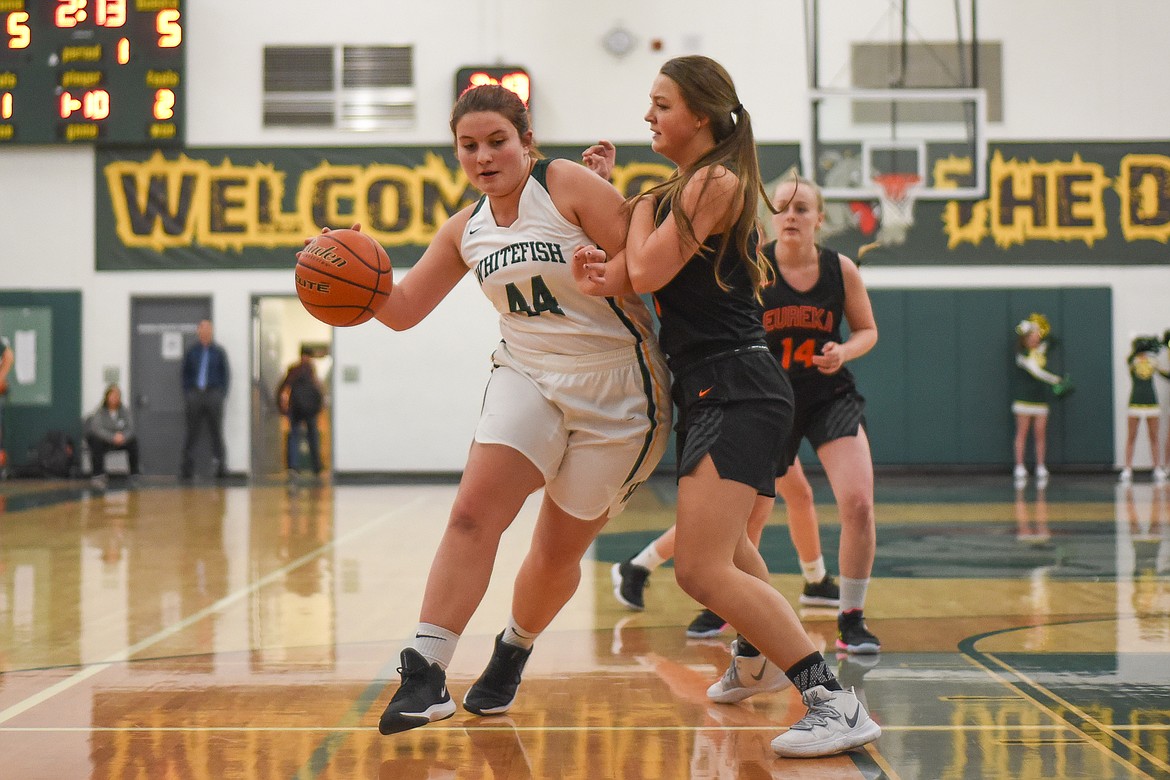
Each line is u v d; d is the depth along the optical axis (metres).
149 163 22.14
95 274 22.22
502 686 4.74
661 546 7.36
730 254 4.12
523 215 4.17
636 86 22.17
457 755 4.14
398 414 22.34
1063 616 6.97
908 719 4.59
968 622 6.79
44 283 22.20
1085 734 4.36
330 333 22.38
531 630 4.71
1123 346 21.94
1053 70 22.08
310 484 20.55
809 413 6.36
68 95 21.52
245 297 22.25
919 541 11.08
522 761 4.06
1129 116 22.06
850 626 5.96
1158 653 5.86
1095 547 10.50
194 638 6.48
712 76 4.12
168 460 22.47
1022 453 21.19
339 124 22.23
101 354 22.27
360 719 4.67
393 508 15.51
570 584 4.59
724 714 4.73
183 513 14.75
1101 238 22.03
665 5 22.12
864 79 22.08
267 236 22.23
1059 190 22.00
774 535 11.62
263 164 22.23
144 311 22.41
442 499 17.09
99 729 4.53
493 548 4.16
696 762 4.04
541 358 4.24
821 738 4.06
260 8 22.17
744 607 4.09
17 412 22.20
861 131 21.73
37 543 11.39
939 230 21.92
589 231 4.18
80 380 22.23
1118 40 22.03
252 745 4.29
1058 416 21.92
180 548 10.95
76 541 11.55
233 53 22.20
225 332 22.25
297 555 10.39
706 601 4.11
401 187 22.23
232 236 22.25
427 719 3.96
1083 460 21.94
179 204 22.19
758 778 3.84
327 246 4.26
